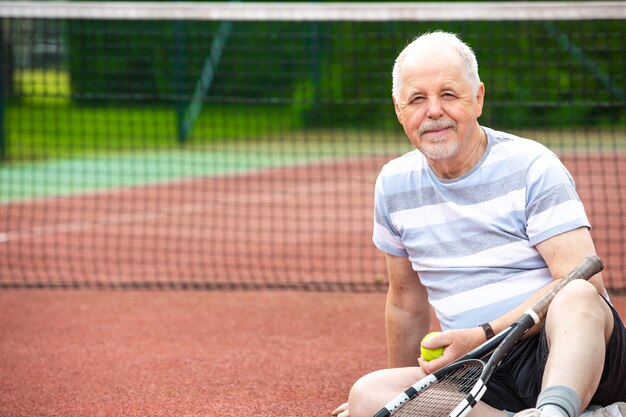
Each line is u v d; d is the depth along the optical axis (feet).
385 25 57.00
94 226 32.09
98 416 13.50
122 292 22.30
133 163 48.73
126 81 61.11
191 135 56.70
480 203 10.41
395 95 10.68
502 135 10.59
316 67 56.75
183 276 24.35
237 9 26.73
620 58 55.01
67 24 60.39
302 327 18.56
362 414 10.44
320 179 42.96
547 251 10.06
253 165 47.78
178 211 34.91
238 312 19.97
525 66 55.98
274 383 14.92
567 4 24.12
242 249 28.07
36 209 35.50
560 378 8.89
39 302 21.25
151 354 16.76
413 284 11.47
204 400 14.12
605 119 57.47
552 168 10.13
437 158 10.26
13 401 14.23
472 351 9.82
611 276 23.86
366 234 30.19
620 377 9.55
